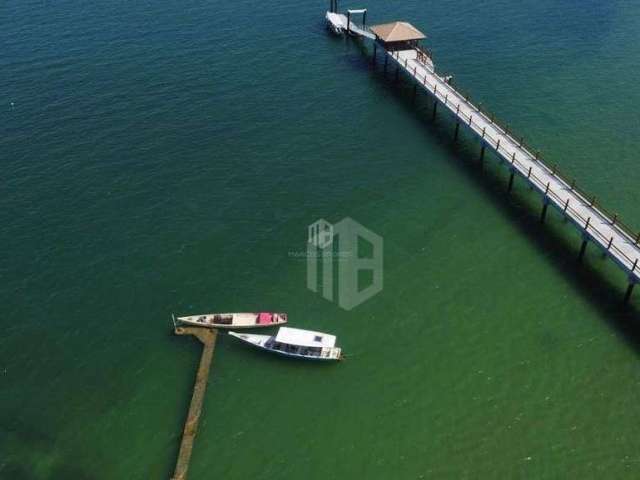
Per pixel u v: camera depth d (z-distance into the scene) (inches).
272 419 1585.9
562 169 2411.4
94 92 2923.2
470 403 1603.1
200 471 1480.1
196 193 2331.4
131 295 1930.4
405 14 3727.9
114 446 1539.1
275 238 2137.1
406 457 1494.8
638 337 1742.1
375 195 2325.3
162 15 3688.5
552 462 1467.8
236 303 1900.8
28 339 1797.5
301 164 2492.6
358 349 1748.3
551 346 1733.5
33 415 1608.0
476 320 1820.9
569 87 2947.8
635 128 2637.8
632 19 3582.7
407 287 1936.5
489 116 2738.7
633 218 2165.4
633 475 1433.3
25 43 3336.6
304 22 3649.1
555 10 3718.0
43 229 2165.4
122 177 2402.8
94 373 1707.7
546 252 2039.9
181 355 1749.5
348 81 3075.8
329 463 1491.1
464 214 2215.8
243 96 2930.6
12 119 2721.5
